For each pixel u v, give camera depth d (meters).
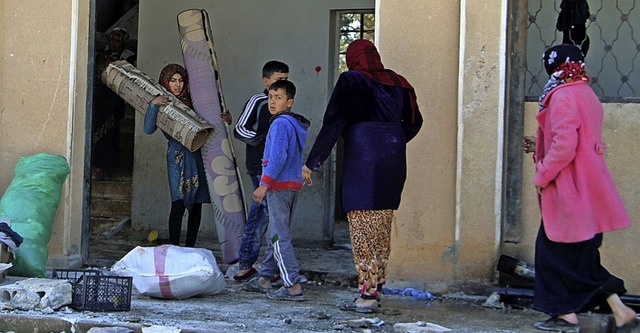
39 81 6.58
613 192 4.66
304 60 8.62
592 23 6.68
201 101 6.97
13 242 5.62
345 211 5.14
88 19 6.69
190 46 7.10
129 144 9.37
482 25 5.75
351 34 10.09
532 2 6.49
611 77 6.66
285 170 5.53
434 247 5.88
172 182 6.86
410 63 5.93
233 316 5.03
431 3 5.89
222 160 6.91
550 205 4.71
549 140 4.72
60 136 6.54
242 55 8.77
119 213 9.09
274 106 5.61
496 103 5.73
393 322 5.04
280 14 8.67
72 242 6.59
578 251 4.68
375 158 5.00
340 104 5.00
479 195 5.77
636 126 5.64
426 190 5.89
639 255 5.62
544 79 6.49
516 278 5.70
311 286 6.27
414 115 5.23
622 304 4.67
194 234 7.08
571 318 4.79
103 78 7.10
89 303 5.01
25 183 6.20
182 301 5.45
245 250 6.23
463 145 5.78
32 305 4.94
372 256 5.13
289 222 5.64
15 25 6.62
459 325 5.01
